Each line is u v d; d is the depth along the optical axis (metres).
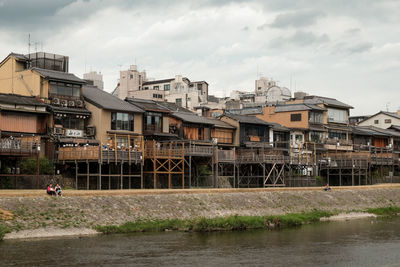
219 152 70.62
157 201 52.16
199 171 72.25
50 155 62.41
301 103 100.50
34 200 45.09
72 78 67.31
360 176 92.06
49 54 72.00
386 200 75.75
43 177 56.69
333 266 37.94
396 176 100.94
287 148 85.00
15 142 51.94
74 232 43.28
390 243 46.47
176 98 130.88
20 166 57.12
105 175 58.50
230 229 50.38
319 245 44.94
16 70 70.75
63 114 64.25
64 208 45.72
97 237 43.03
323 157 91.69
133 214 48.81
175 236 45.50
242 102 126.44
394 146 116.00
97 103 66.38
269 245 44.09
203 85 150.75
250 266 36.94
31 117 61.72
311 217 58.69
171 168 68.00
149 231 46.91
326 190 71.19
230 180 75.50
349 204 69.06
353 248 44.09
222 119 86.50
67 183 59.81
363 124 129.62
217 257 38.75
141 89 141.12
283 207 61.22
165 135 71.88
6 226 41.09
